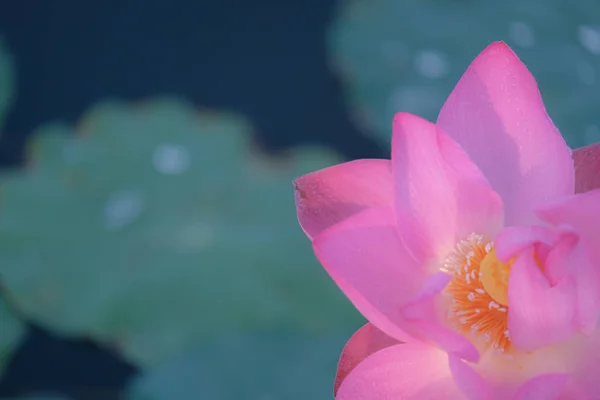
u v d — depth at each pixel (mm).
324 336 1357
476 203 1180
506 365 1175
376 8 1459
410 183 1172
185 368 1345
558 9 1440
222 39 1719
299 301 1367
